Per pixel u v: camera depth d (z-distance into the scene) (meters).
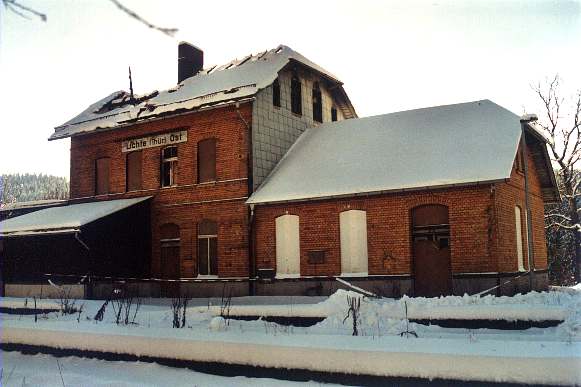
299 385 8.61
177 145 25.17
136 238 24.69
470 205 18.27
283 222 21.97
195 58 30.27
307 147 24.94
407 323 12.37
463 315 13.01
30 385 9.37
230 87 24.03
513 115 21.62
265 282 21.81
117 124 26.39
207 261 23.75
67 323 12.70
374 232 19.81
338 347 8.70
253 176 23.00
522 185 21.62
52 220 23.86
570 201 35.94
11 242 25.06
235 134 23.47
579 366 7.21
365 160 21.78
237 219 22.91
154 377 9.59
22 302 19.81
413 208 19.36
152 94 28.50
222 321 11.78
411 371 8.05
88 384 9.30
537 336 11.16
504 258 18.33
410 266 19.09
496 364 7.58
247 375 9.36
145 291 24.45
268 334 10.05
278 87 25.39
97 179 27.64
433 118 23.33
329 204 20.80
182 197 24.61
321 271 20.72
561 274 37.00
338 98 30.44
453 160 19.50
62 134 28.17
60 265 23.66
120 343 10.82
